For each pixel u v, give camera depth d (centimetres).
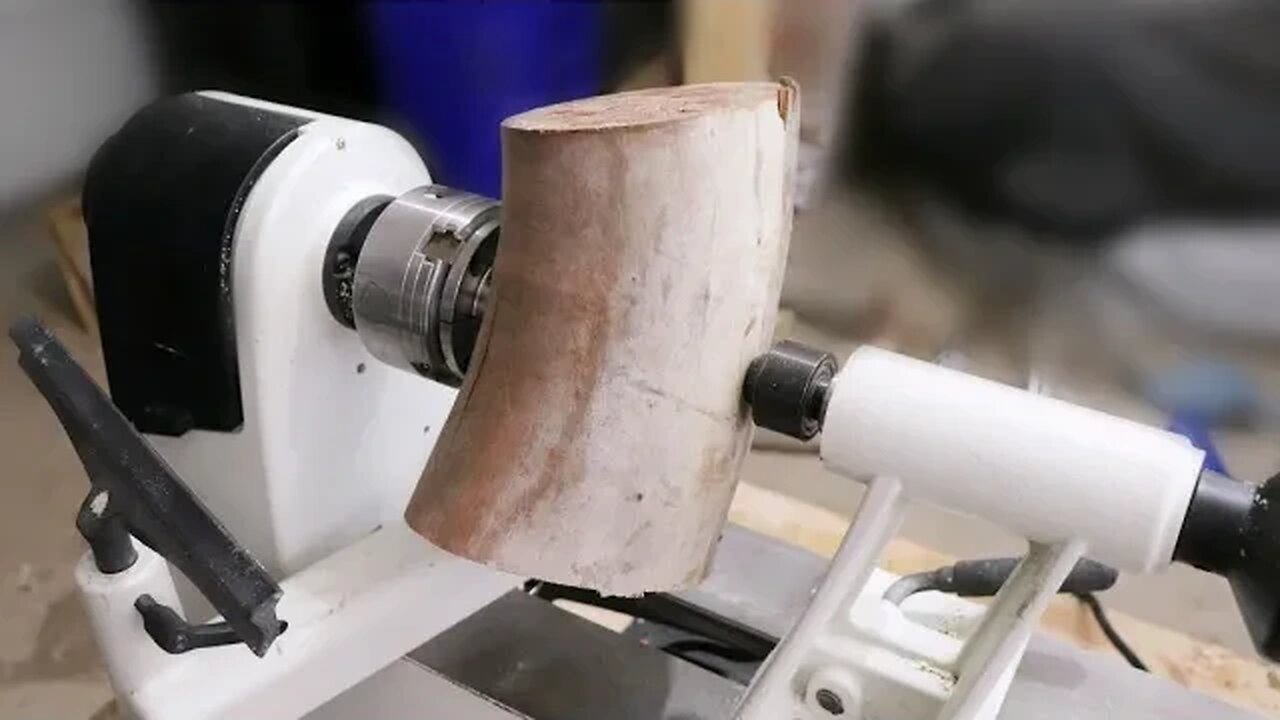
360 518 68
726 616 77
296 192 59
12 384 99
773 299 50
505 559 50
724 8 104
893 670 53
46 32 101
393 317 59
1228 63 91
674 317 47
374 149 63
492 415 50
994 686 51
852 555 50
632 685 68
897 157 105
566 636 72
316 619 59
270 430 61
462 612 66
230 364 60
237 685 56
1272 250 98
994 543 100
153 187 60
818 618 51
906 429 47
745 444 52
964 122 101
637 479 49
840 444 49
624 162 45
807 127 105
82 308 100
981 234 105
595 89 114
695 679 69
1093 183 99
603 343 47
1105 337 105
